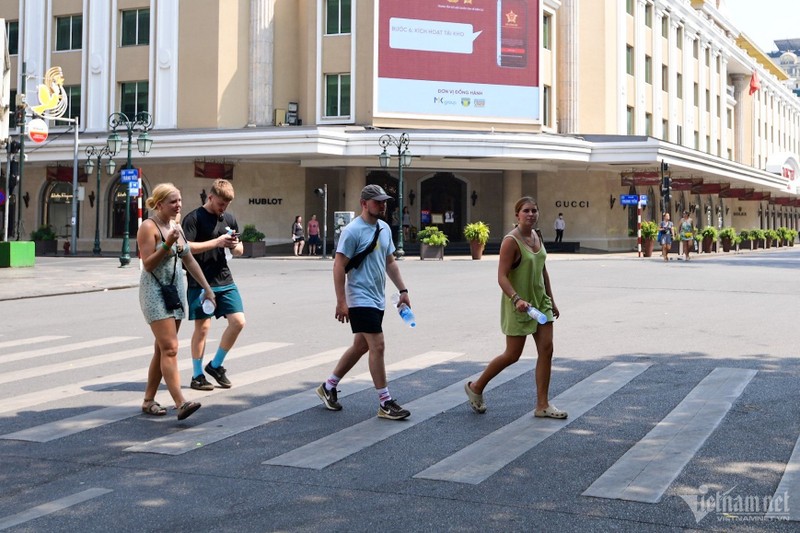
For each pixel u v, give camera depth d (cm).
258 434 708
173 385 758
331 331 1327
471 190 4831
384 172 4638
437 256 3656
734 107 7788
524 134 4078
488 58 4247
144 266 763
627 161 4275
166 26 4347
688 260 3541
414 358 1072
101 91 4475
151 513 519
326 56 4212
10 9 4669
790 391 847
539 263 756
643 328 1329
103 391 886
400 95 4131
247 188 4322
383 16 4100
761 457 622
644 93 5431
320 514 513
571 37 4719
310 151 3809
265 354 1108
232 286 895
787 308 1608
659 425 719
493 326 1378
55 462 633
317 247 4119
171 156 4041
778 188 6862
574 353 1095
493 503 530
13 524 502
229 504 534
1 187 4609
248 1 4312
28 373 991
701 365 999
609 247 4816
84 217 4588
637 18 5319
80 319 1523
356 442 678
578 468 601
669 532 481
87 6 4509
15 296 1883
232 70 4281
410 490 557
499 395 853
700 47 6378
